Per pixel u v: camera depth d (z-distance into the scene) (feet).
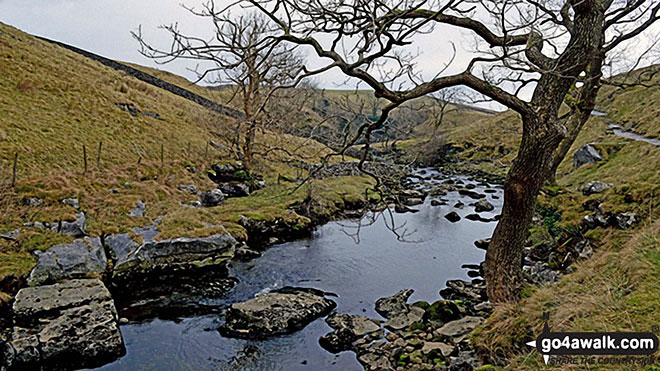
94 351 33.47
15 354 31.01
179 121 116.26
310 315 41.55
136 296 47.09
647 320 19.81
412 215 90.79
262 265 57.88
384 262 60.03
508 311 28.02
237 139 99.04
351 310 43.98
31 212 50.72
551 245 47.16
